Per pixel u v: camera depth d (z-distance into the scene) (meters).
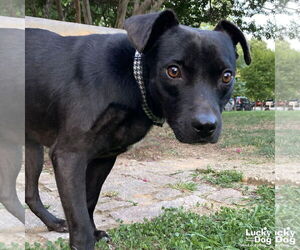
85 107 0.42
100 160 0.50
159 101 0.42
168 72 0.40
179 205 0.72
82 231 0.42
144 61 0.42
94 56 0.44
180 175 0.98
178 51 0.40
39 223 0.60
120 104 0.42
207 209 0.70
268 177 0.96
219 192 0.82
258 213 0.65
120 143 0.45
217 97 0.41
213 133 0.39
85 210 0.42
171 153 1.30
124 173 0.97
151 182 0.89
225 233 0.57
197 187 0.86
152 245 0.52
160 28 0.41
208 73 0.40
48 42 0.46
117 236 0.54
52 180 0.85
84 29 0.73
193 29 0.43
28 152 0.53
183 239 0.54
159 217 0.63
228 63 0.41
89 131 0.42
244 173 1.02
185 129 0.39
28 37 0.46
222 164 1.16
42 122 0.46
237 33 0.45
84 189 0.43
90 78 0.43
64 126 0.43
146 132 0.46
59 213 0.65
